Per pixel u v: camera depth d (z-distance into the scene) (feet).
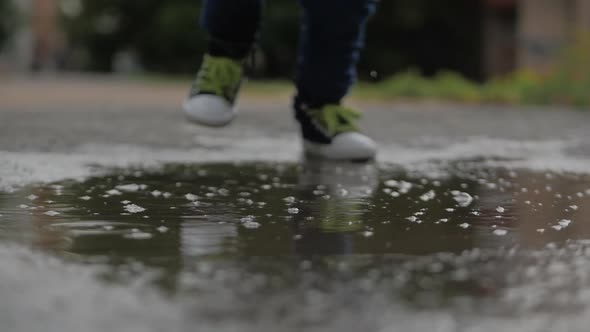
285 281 5.52
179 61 146.92
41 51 229.45
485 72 88.84
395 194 11.19
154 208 9.40
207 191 11.23
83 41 162.40
